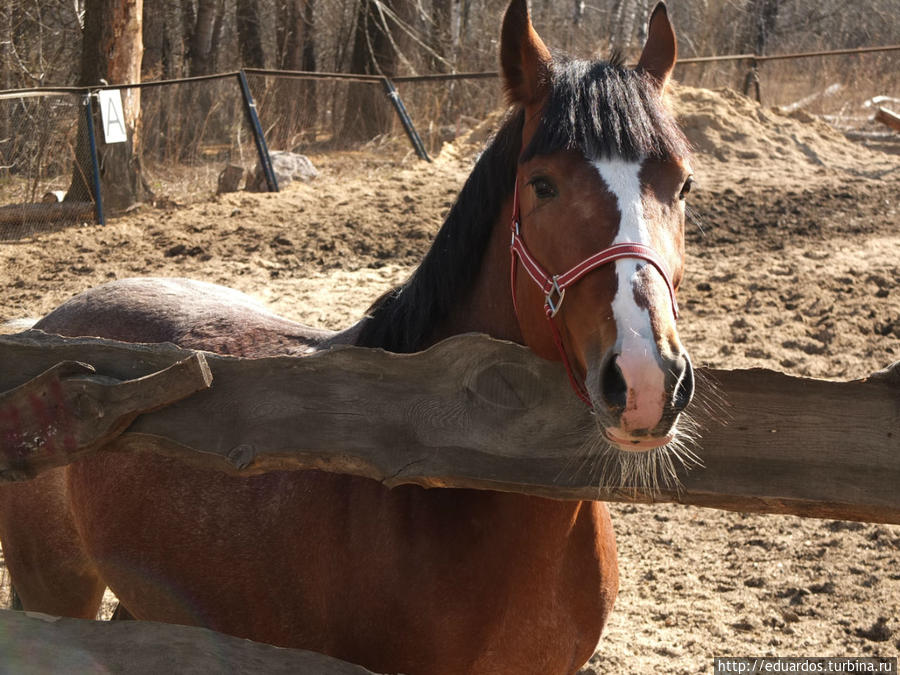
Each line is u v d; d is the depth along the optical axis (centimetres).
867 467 178
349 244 895
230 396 195
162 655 190
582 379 183
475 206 218
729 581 404
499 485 189
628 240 172
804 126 1462
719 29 2322
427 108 1473
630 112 183
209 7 1838
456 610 208
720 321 695
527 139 200
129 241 907
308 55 2042
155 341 275
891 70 1884
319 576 224
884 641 357
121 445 200
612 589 236
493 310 218
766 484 182
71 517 284
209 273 807
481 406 188
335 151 1388
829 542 431
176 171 1232
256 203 1036
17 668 183
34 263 839
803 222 985
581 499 189
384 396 191
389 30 1688
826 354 634
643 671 340
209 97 1330
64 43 1706
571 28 2111
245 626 238
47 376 190
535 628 215
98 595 300
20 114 1190
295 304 727
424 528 210
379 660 215
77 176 1034
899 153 1465
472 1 2105
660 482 185
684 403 166
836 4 2712
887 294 747
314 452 193
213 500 243
